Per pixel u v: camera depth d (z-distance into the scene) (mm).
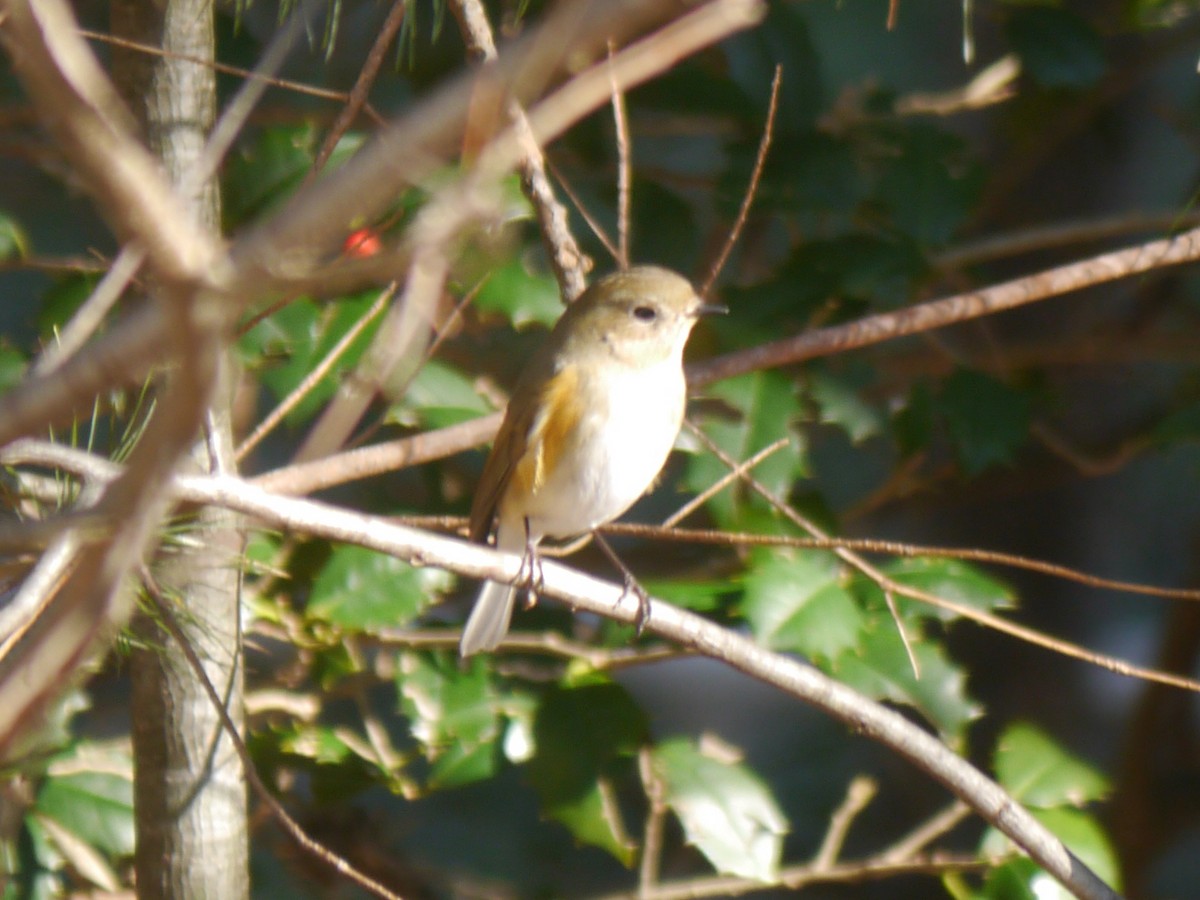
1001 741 8898
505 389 10781
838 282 9367
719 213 9602
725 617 8984
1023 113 12453
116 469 6012
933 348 11133
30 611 5461
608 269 9742
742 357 8625
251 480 7641
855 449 14422
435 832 12273
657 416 8492
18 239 8641
